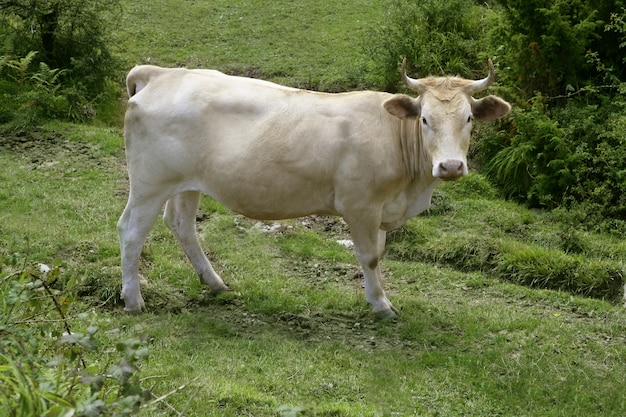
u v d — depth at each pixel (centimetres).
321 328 758
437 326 773
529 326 773
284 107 741
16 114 1241
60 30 1362
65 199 1015
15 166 1113
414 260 969
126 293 761
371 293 774
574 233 1003
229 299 801
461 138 702
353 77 1389
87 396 450
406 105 716
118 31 1586
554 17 1178
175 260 878
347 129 730
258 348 702
